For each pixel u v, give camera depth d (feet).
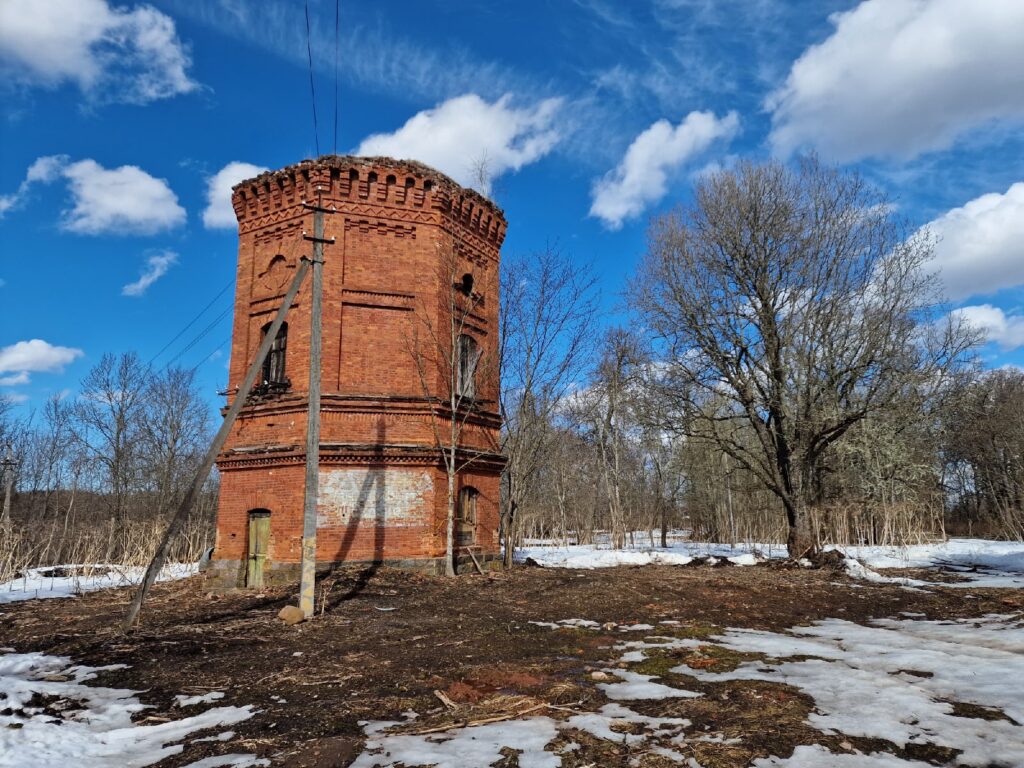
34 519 134.62
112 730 21.83
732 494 131.44
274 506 58.03
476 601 47.52
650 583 58.90
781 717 21.42
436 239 64.08
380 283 61.82
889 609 47.62
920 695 23.79
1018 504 143.74
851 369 81.30
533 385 84.69
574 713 22.31
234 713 23.08
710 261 86.07
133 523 101.40
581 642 34.32
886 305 82.58
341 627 38.27
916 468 109.50
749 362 85.97
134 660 31.63
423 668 28.89
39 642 37.73
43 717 22.91
